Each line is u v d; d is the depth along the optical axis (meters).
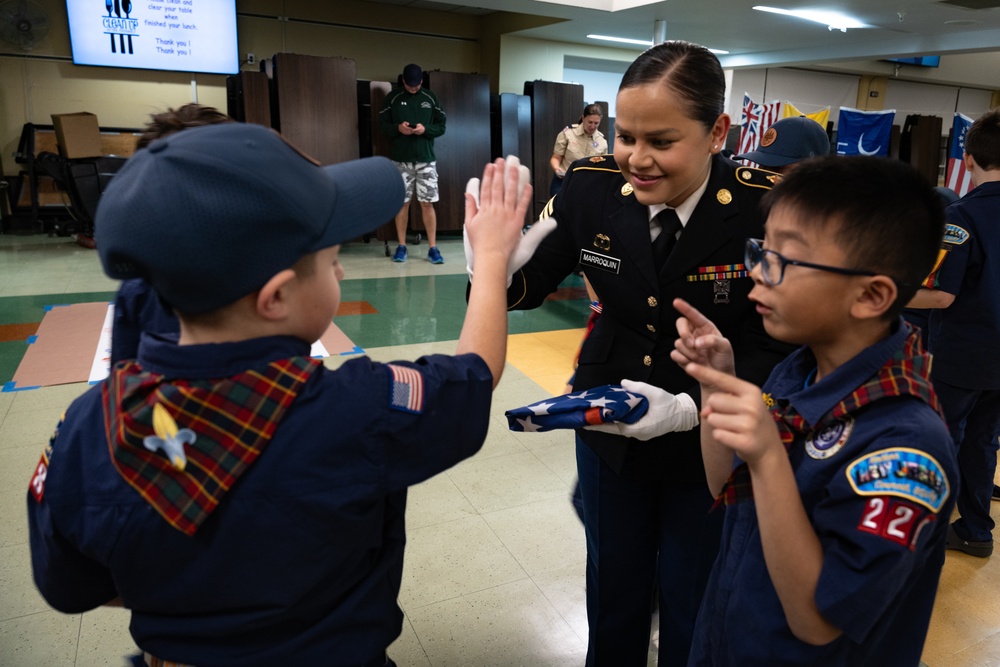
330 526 0.69
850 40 9.01
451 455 0.74
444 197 8.31
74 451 0.70
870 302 0.74
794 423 0.81
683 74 1.03
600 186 1.33
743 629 0.84
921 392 0.74
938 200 0.74
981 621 2.06
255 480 0.66
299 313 0.69
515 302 1.39
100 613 1.94
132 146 8.11
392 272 6.44
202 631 0.72
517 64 9.82
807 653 0.79
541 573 2.17
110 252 0.63
